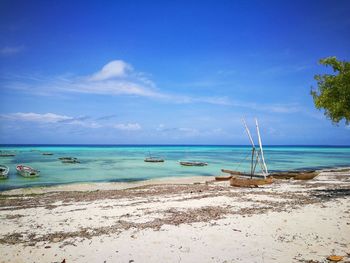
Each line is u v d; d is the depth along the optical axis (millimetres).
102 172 58219
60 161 84125
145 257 11688
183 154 145000
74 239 14117
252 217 17219
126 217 18297
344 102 21188
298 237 13523
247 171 62781
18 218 19141
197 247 12602
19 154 127438
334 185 32781
